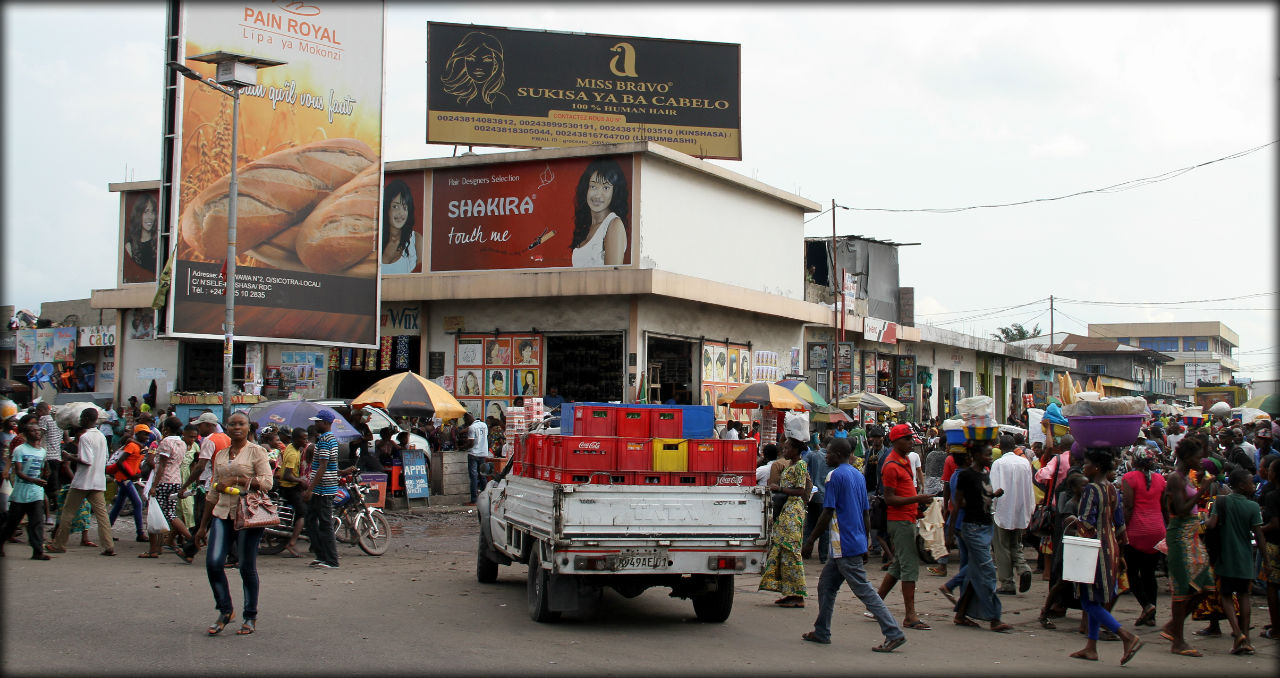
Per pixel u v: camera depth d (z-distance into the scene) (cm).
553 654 812
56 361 3366
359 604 1018
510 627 927
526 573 1304
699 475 941
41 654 752
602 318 2452
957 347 4169
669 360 2627
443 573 1276
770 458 1353
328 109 2409
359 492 1434
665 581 962
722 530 930
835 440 910
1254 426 2227
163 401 2917
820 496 1403
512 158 2547
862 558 892
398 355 2662
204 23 2248
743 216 2880
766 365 2925
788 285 3095
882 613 874
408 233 2677
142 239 2988
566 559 893
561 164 2525
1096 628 862
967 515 998
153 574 1171
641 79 2828
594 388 2472
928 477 1462
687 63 2861
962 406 1013
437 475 2152
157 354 2941
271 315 2316
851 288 3331
